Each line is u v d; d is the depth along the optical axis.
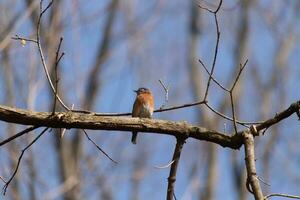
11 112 7.14
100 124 7.40
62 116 7.27
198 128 7.63
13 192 14.86
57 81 7.14
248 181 7.08
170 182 7.44
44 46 16.02
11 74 15.12
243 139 7.51
